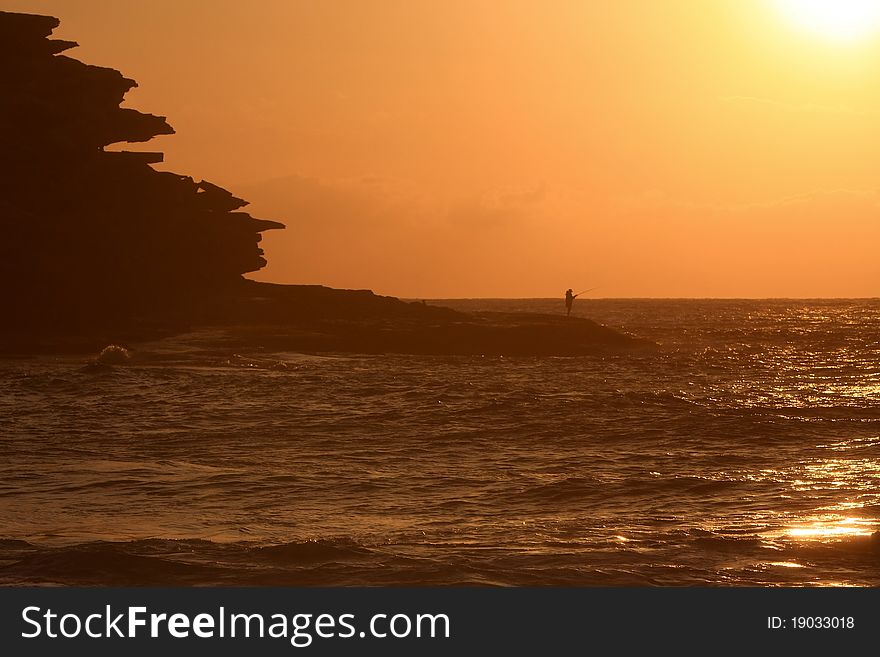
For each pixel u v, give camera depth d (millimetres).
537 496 46594
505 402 86438
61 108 171625
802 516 41188
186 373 116188
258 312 175875
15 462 55406
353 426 72625
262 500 45469
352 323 169250
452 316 186125
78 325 161375
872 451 60938
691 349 184125
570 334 174625
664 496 46500
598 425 73438
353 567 32875
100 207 175875
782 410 82000
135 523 40219
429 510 43531
